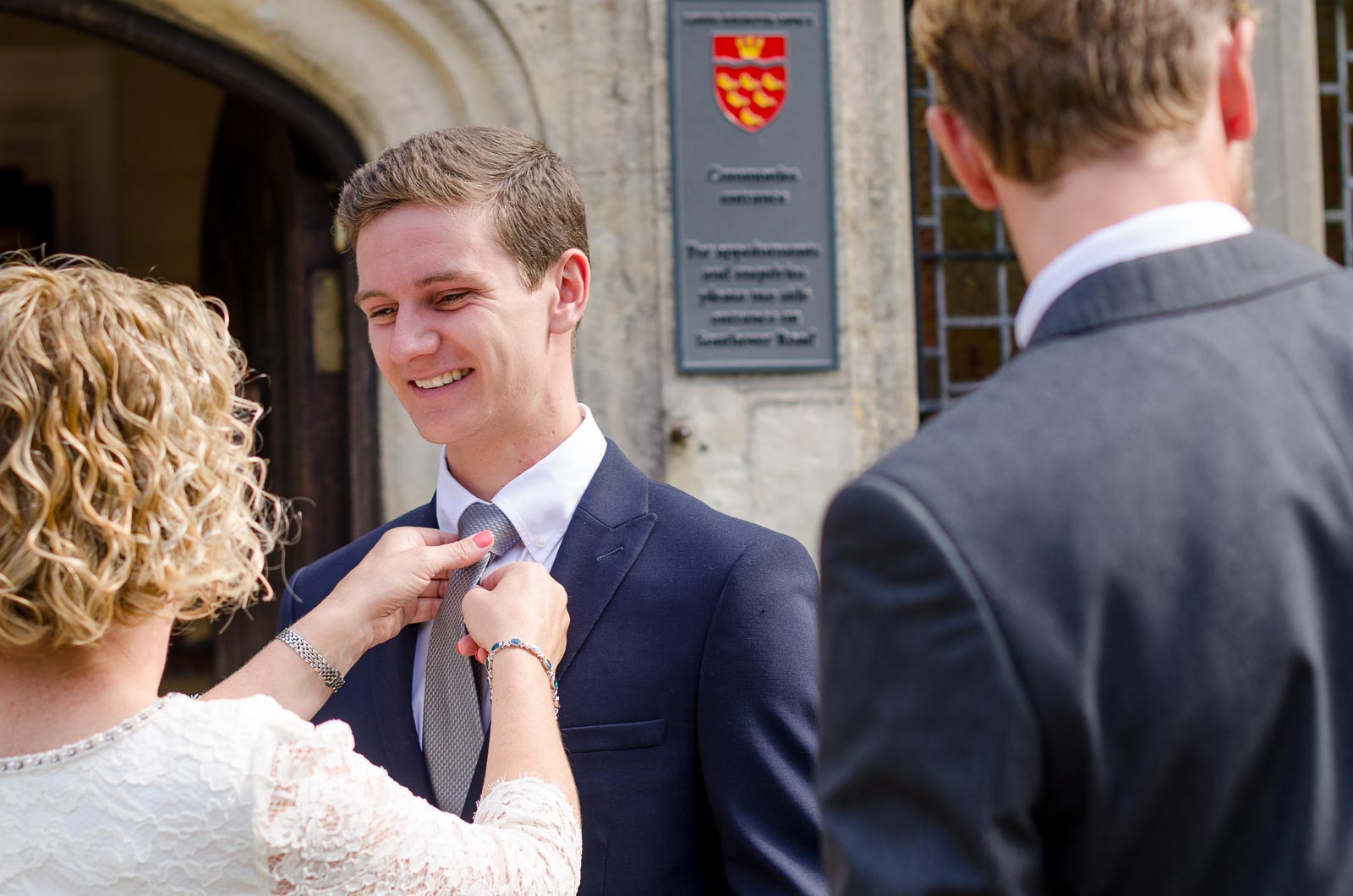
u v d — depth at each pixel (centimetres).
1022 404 82
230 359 112
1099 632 76
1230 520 77
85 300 101
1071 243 88
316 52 296
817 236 313
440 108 304
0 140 512
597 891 130
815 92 312
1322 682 76
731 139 309
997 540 77
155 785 94
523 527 141
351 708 143
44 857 93
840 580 82
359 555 156
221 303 114
